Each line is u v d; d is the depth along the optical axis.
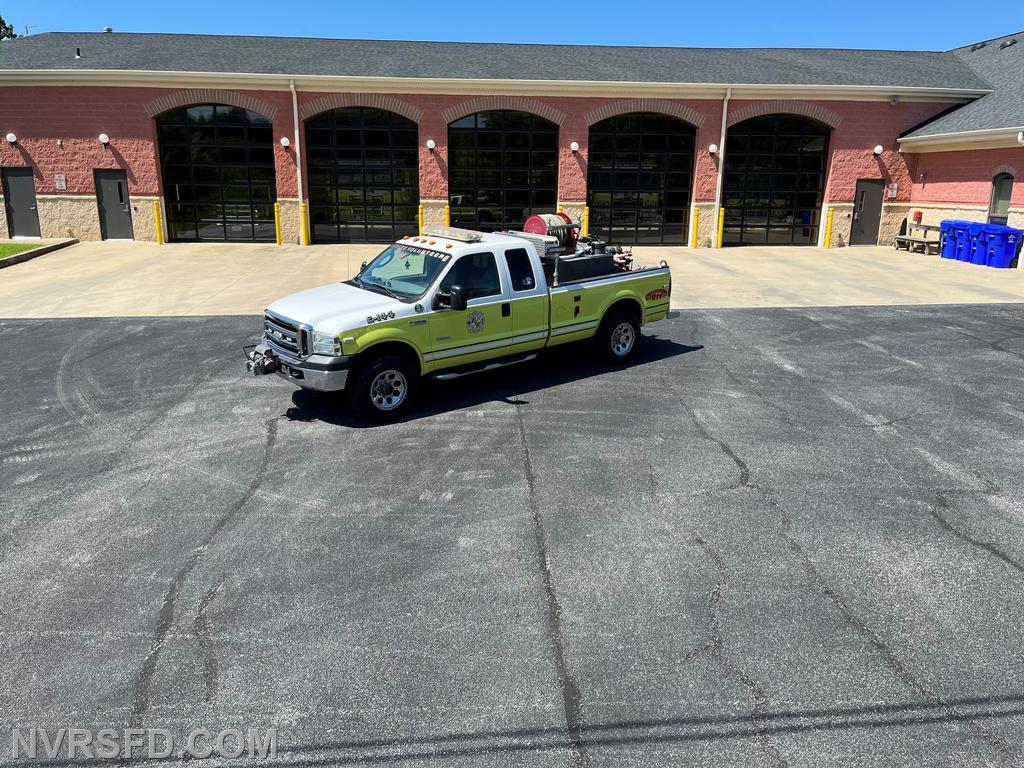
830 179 24.16
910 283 17.11
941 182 22.97
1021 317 13.37
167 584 4.95
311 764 3.49
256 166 23.12
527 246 8.95
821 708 3.86
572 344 10.00
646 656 4.26
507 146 23.55
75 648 4.30
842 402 8.73
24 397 8.70
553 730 3.71
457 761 3.51
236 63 22.94
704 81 23.45
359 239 24.03
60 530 5.65
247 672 4.11
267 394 8.87
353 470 6.77
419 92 22.55
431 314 8.06
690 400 8.77
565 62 24.97
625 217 24.44
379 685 4.02
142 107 22.00
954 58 27.86
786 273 18.66
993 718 3.79
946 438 7.60
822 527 5.75
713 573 5.11
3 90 21.66
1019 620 4.60
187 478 6.58
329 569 5.14
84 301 14.00
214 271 17.72
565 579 5.04
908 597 4.84
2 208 22.77
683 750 3.59
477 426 7.89
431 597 4.82
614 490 6.38
